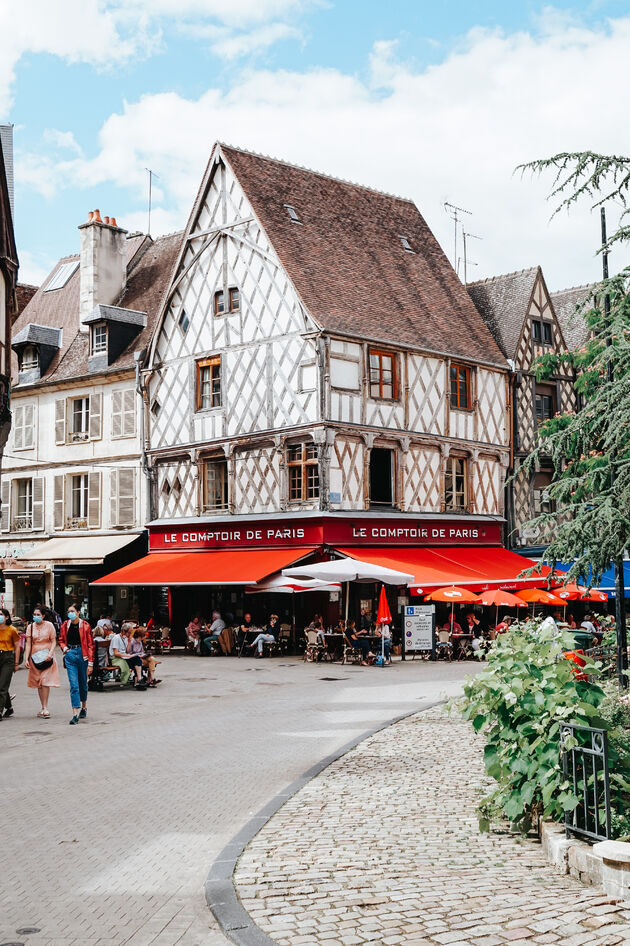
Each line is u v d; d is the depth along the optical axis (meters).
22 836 7.27
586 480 10.50
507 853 6.39
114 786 9.06
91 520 30.16
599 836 5.84
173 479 28.03
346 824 7.29
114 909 5.55
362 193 30.66
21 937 5.11
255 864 6.24
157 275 32.16
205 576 23.67
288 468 25.00
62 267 36.91
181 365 27.97
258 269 25.98
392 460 25.94
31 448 32.16
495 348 29.50
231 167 26.61
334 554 24.05
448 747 10.57
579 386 17.02
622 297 9.59
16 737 12.05
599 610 27.47
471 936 4.74
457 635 22.69
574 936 4.64
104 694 16.38
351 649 21.59
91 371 30.44
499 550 27.95
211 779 9.29
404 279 28.86
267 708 14.27
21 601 31.39
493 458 28.61
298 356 24.73
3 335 20.36
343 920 5.10
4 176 19.92
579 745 6.23
